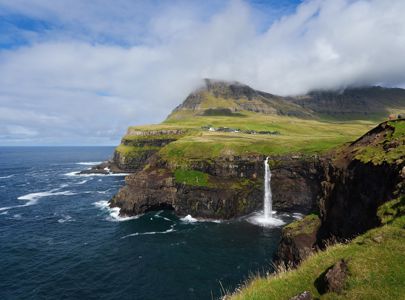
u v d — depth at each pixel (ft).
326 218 139.44
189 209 262.06
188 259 173.47
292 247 142.61
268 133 516.32
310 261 53.47
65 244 198.80
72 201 322.75
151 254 181.16
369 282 40.98
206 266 164.04
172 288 142.00
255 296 46.21
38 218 259.80
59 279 151.74
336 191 133.59
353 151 138.00
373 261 44.68
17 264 168.76
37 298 135.03
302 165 271.49
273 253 179.42
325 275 44.45
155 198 277.85
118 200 289.94
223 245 194.08
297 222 158.30
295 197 273.75
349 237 109.70
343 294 40.68
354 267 43.93
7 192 375.04
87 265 167.12
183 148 326.65
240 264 165.78
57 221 251.19
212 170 289.74
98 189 392.88
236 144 316.60
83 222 248.11
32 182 454.81
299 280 48.01
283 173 281.74
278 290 46.60
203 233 218.18
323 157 247.70
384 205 73.15
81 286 144.87
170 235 214.28
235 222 245.24
